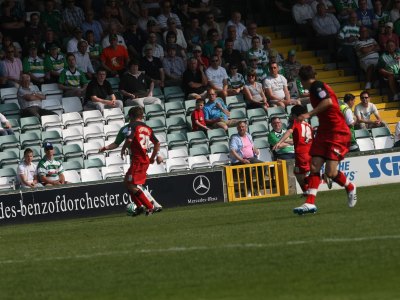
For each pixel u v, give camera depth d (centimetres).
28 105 6175
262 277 2305
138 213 4388
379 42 7188
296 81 6719
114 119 6231
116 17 6856
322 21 7275
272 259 2528
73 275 2550
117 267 2622
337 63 7231
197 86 6525
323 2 7388
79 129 6116
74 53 6562
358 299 1981
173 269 2511
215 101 6244
